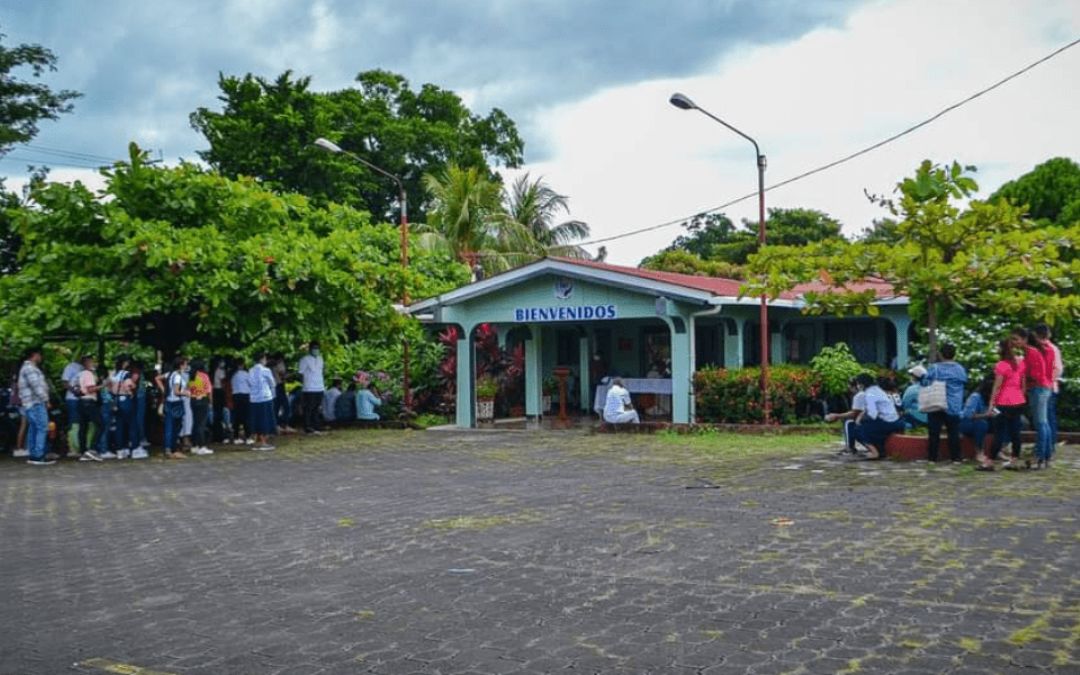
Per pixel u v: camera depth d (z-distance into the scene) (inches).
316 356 879.1
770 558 307.1
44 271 743.1
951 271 518.6
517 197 1642.5
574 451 677.3
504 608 262.1
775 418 770.8
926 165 532.7
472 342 928.3
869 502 407.8
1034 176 1067.9
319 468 621.9
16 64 1370.6
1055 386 510.0
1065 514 366.6
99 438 712.4
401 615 259.8
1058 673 197.5
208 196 815.1
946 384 521.0
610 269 842.8
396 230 1190.9
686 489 469.1
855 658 210.2
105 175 793.6
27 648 242.8
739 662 211.0
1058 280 515.2
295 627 252.5
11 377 794.8
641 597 267.0
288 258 743.1
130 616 270.2
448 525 390.6
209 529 404.8
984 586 264.2
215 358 842.8
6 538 397.7
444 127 1846.7
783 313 942.4
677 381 811.4
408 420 932.0
